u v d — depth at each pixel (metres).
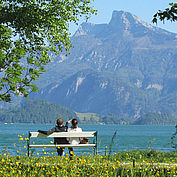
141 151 19.53
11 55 9.60
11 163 10.94
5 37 12.81
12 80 9.50
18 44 12.67
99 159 12.77
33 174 10.03
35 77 9.77
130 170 11.00
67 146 14.41
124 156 17.41
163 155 17.95
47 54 17.11
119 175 10.91
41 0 16.56
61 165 11.01
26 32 16.38
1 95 9.64
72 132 14.95
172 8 8.66
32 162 11.37
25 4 16.16
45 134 14.54
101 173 10.85
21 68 9.69
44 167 11.07
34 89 9.81
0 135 99.62
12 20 15.63
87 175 10.66
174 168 11.73
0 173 9.80
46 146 14.14
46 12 16.62
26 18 15.77
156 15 8.84
